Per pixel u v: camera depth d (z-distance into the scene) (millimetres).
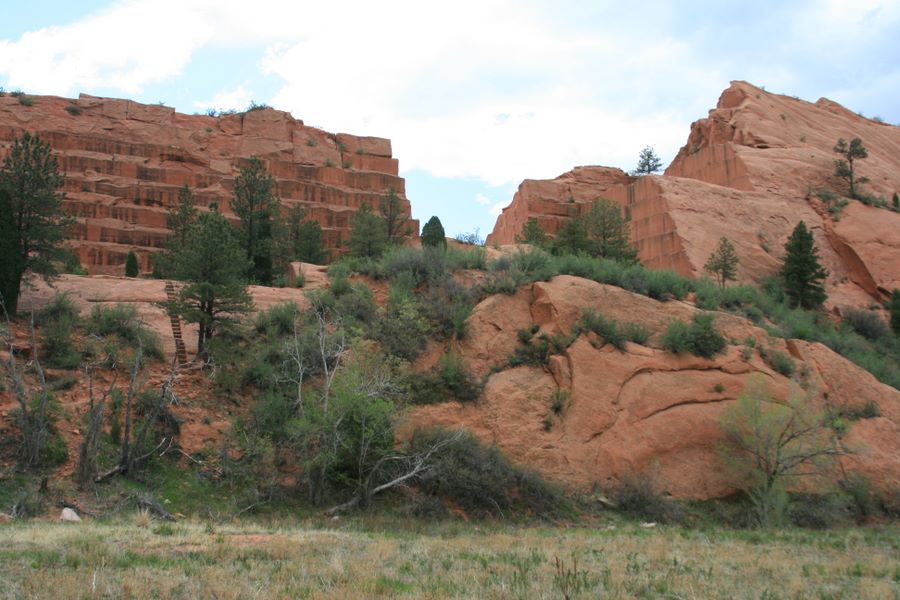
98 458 21125
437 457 24250
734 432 27234
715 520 25797
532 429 27328
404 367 26594
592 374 29031
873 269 57000
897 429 31766
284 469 23469
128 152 66562
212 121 75312
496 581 12133
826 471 27406
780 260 55781
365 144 80438
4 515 17203
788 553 18094
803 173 65438
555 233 73125
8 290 26672
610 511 25188
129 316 28312
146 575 11383
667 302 34156
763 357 32000
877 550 19547
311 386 26188
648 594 12070
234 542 15172
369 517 21375
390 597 10773
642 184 60875
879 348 44000
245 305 28594
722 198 59594
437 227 48031
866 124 91188
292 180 70625
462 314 30891
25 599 9852
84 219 60281
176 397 23797
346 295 31812
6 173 28547
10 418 21344
